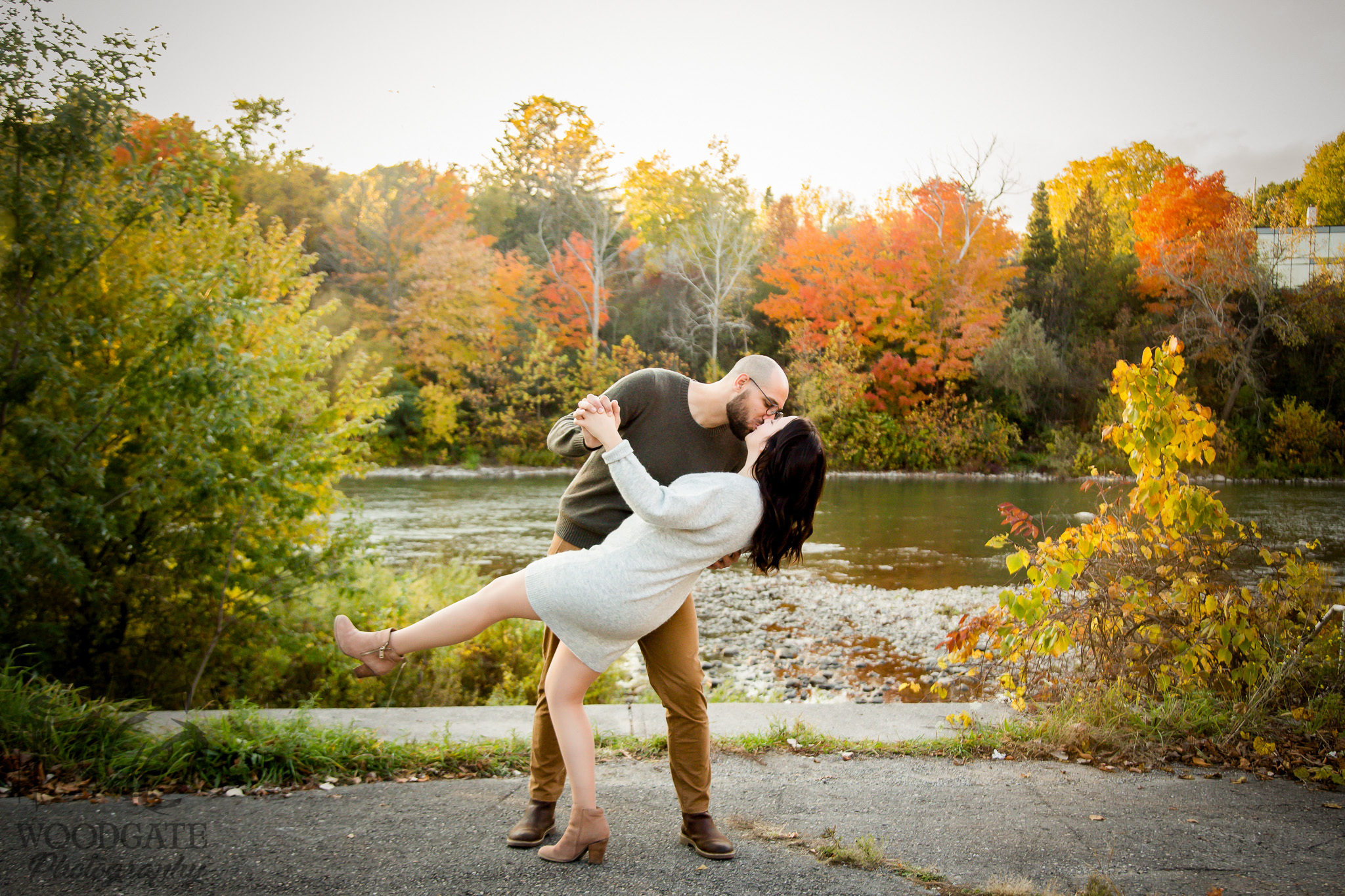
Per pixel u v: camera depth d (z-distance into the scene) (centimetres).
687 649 243
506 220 3878
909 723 378
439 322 3014
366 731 324
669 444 253
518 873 221
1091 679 405
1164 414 395
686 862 233
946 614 927
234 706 377
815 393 2969
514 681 605
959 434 2881
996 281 3189
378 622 618
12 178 459
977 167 3095
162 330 518
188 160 564
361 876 215
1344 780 311
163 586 532
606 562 224
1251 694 379
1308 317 3059
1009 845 254
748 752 337
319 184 3130
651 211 3800
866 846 241
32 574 475
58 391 489
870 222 3278
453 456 2997
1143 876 236
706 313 3541
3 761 265
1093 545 398
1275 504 1964
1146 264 3322
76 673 522
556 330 3462
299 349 656
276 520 579
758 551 235
